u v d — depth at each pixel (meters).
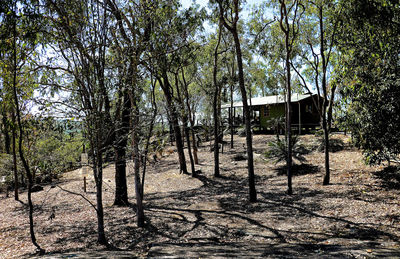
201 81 21.91
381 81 8.33
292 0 11.92
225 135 32.59
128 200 11.64
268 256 5.22
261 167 16.39
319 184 11.20
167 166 19.98
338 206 8.31
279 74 17.06
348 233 6.38
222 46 18.58
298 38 12.27
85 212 9.95
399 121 8.34
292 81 16.08
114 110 7.04
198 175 16.00
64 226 8.44
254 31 14.28
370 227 6.57
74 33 6.27
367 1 7.16
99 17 6.56
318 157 16.31
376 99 8.66
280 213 8.36
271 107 30.44
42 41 6.63
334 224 7.04
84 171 13.70
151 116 7.21
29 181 6.78
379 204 7.97
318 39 12.29
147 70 7.55
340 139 18.59
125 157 7.57
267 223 7.61
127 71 6.79
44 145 10.23
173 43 8.91
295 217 7.88
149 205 10.56
